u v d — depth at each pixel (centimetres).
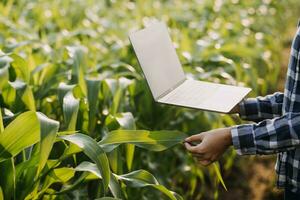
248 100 215
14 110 230
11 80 261
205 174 392
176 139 196
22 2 473
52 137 176
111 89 256
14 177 182
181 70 228
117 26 459
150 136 196
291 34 842
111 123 233
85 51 312
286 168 193
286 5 816
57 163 189
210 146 186
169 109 302
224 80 360
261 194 397
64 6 498
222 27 467
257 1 620
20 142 173
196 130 331
